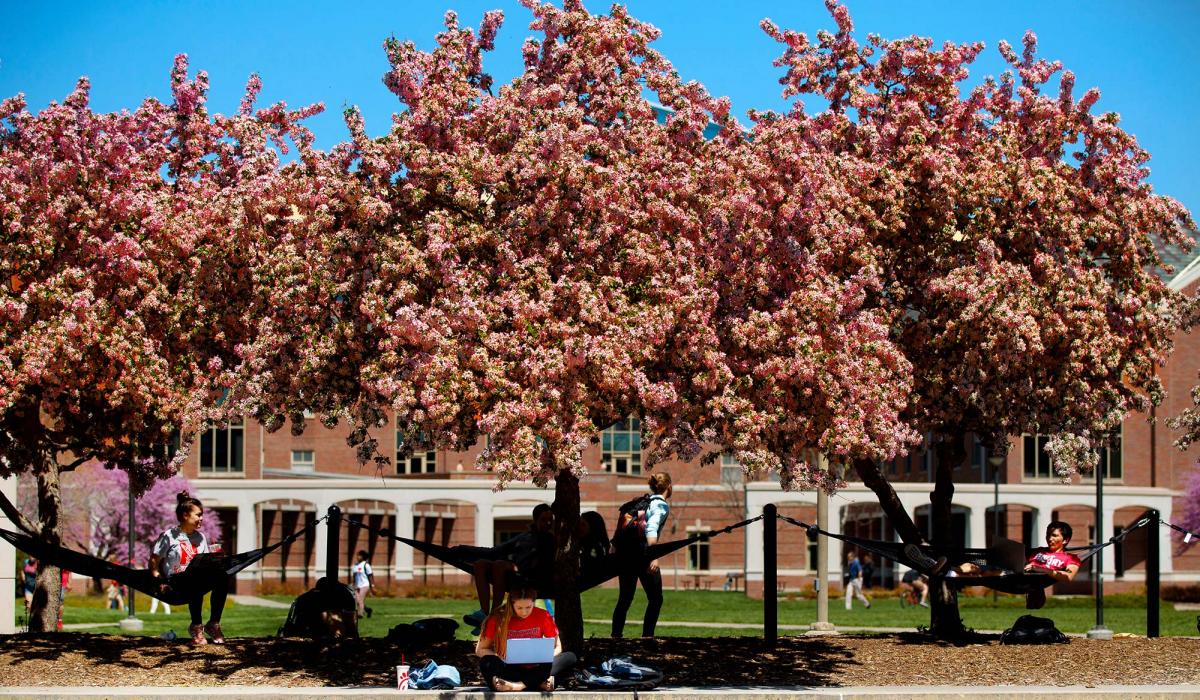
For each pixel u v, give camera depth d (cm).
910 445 1745
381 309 1306
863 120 1703
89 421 1677
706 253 1395
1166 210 1712
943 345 1605
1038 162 1656
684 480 6581
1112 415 1655
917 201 1630
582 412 1290
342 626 1602
